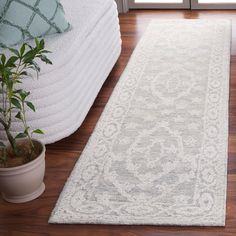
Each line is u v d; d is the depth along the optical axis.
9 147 2.00
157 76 2.95
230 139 2.29
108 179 2.06
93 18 2.68
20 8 2.35
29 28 2.38
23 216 1.91
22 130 2.24
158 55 3.24
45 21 2.42
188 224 1.76
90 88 2.58
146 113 2.56
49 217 1.89
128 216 1.83
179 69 3.01
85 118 2.60
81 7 2.85
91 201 1.94
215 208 1.83
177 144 2.26
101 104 2.73
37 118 2.22
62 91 2.24
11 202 1.99
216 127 2.37
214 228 1.74
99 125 2.49
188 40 3.43
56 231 1.82
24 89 2.14
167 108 2.59
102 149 2.29
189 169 2.07
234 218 1.78
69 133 2.34
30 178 1.91
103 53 2.82
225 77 2.84
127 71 3.06
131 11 4.23
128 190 1.98
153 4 4.19
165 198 1.91
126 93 2.79
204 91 2.72
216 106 2.55
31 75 2.11
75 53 2.37
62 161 2.25
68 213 1.88
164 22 3.86
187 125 2.41
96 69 2.69
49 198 2.00
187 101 2.63
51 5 2.44
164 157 2.18
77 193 2.00
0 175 1.87
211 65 3.01
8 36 2.34
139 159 2.18
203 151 2.19
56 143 2.39
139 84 2.88
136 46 3.43
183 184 1.98
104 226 1.81
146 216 1.82
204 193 1.92
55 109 2.24
